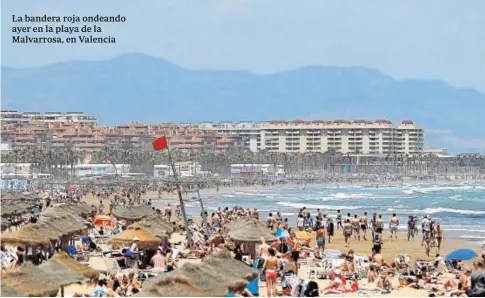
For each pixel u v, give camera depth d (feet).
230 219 462.19
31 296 170.40
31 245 257.75
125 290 216.33
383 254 399.65
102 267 273.33
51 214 314.14
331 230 451.94
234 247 287.69
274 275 221.46
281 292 226.17
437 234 404.77
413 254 401.90
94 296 203.00
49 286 176.55
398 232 538.06
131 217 414.21
